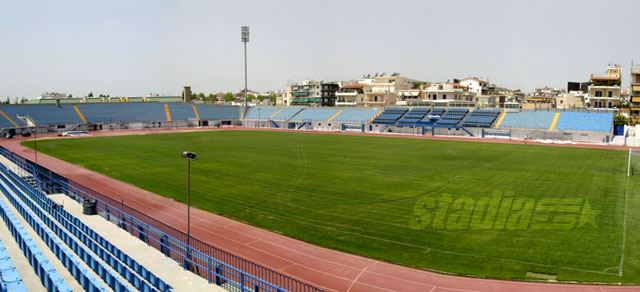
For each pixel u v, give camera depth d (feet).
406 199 128.88
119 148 266.16
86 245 82.43
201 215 115.44
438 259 83.71
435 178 159.94
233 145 282.15
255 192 140.87
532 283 72.79
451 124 360.28
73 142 304.71
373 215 113.50
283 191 142.00
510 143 289.53
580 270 77.25
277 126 464.24
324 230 102.27
